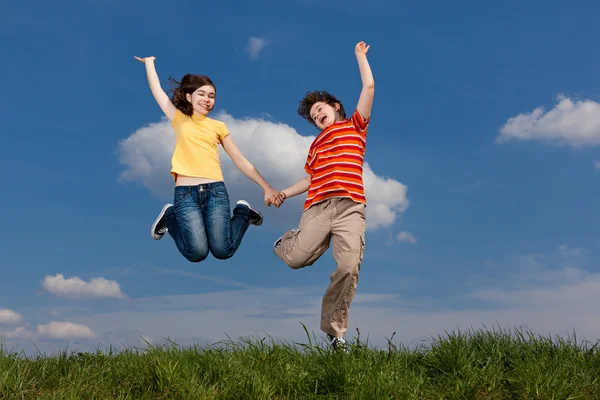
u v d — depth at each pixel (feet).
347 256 13.73
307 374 11.52
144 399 10.56
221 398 10.54
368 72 14.28
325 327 14.21
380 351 13.08
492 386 11.39
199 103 15.23
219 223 15.01
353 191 14.02
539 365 12.24
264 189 15.78
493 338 13.97
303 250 14.43
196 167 15.11
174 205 15.23
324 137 14.80
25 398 10.90
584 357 13.08
